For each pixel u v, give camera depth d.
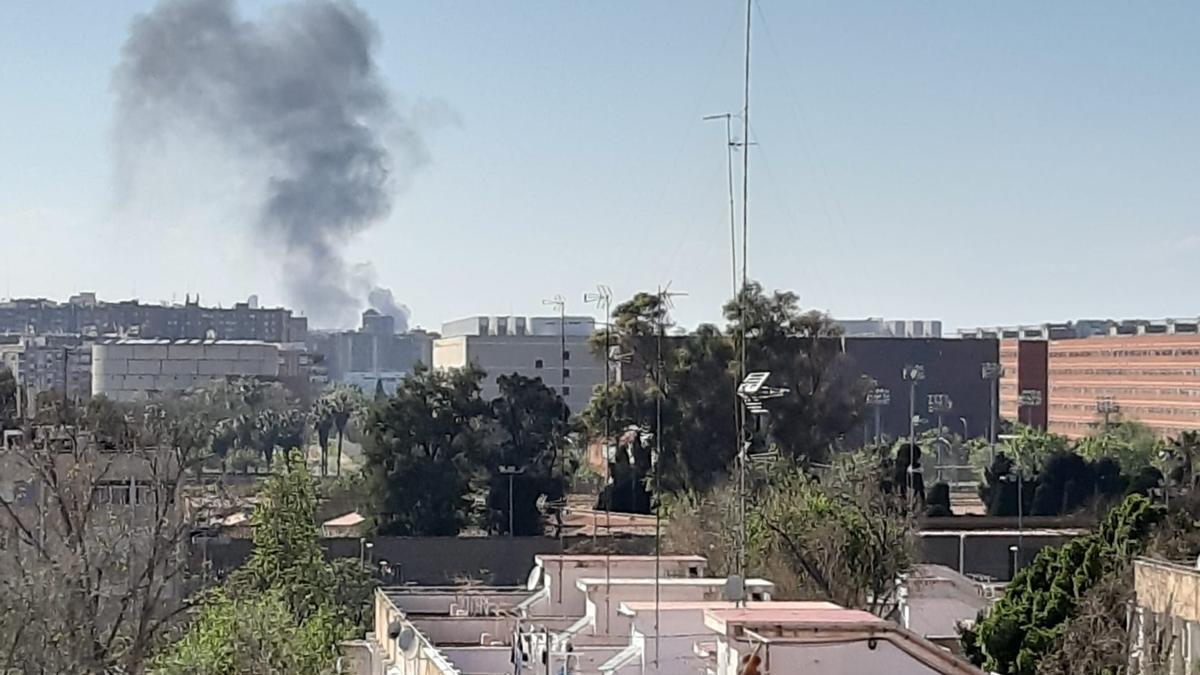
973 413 107.00
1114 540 39.22
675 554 47.12
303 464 61.91
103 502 40.78
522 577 65.06
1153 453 88.25
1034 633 37.44
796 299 78.69
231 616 37.25
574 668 29.97
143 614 35.78
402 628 33.97
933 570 50.91
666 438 74.56
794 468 62.62
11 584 34.66
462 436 73.62
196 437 53.41
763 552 45.75
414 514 71.50
